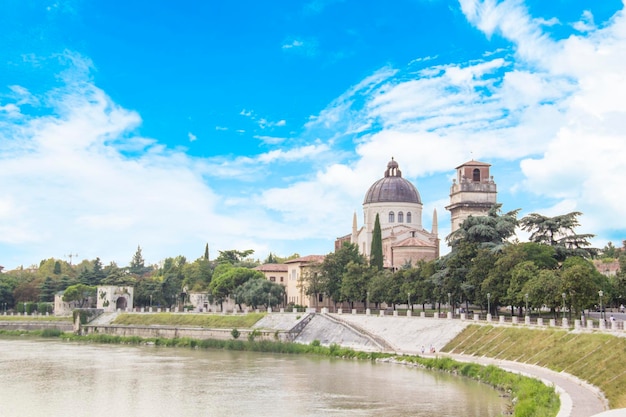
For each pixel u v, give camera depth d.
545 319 119.62
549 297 113.25
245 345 156.75
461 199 189.50
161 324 188.12
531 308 128.00
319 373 112.38
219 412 81.38
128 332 187.88
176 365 126.81
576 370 84.00
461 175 194.00
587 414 60.81
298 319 163.88
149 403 87.50
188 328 176.12
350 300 174.38
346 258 181.75
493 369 97.31
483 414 76.06
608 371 76.56
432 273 153.50
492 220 153.50
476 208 188.38
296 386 99.25
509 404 81.06
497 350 109.75
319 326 157.88
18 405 86.75
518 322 115.81
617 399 67.50
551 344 97.81
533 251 134.75
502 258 130.00
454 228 192.25
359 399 87.75
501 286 127.00
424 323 137.12
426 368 114.31
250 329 165.75
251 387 99.19
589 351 86.88
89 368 122.94
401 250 197.62
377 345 137.50
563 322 103.44
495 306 136.62
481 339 118.00
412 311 164.50
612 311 159.88
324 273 180.25
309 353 144.62
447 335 128.12
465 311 155.75
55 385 102.56
